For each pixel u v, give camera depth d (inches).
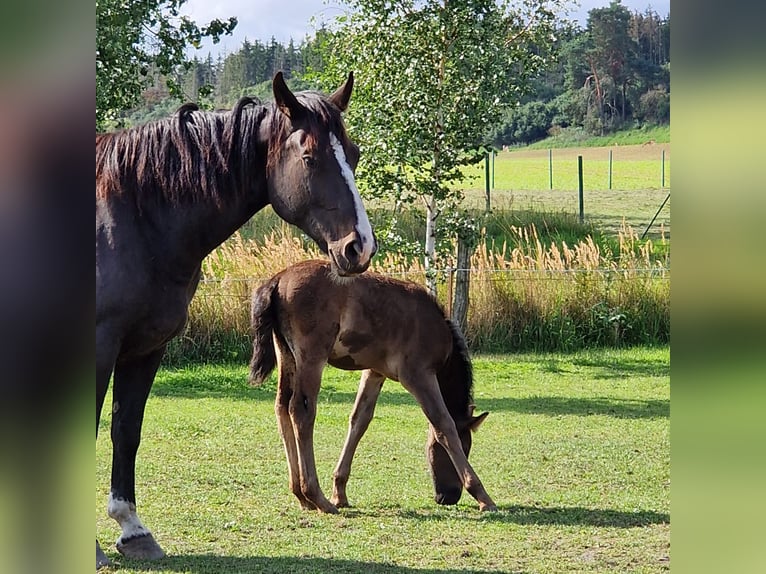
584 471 302.7
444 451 264.1
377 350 263.1
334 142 176.1
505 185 1299.2
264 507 248.8
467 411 277.0
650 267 645.9
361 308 259.0
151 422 374.9
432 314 268.7
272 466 300.8
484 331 595.8
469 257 612.7
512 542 217.9
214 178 175.2
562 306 605.9
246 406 426.0
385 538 220.1
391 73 493.0
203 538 212.8
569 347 601.0
